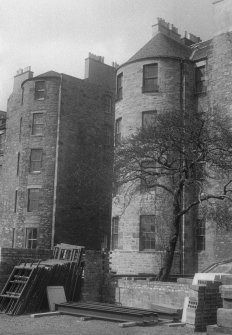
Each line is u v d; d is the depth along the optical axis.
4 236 38.44
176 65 29.47
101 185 36.47
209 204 21.95
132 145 21.75
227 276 13.26
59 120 36.91
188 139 19.42
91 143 38.66
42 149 36.81
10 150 40.38
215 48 27.08
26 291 16.14
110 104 41.25
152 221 27.12
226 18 26.92
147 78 29.66
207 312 12.38
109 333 11.83
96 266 19.09
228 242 24.27
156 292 16.41
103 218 37.97
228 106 25.47
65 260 18.58
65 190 36.22
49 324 13.52
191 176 20.08
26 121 38.06
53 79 37.88
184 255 26.66
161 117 20.27
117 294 18.23
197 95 29.16
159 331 12.09
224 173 21.52
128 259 27.47
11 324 13.52
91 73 40.12
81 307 15.34
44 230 35.25
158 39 31.45
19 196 37.06
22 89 39.62
